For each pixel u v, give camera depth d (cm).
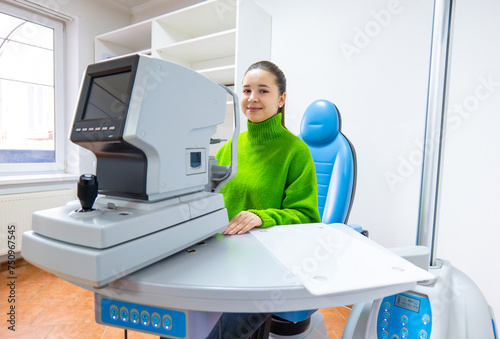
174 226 54
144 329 48
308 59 224
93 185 49
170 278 46
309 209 92
